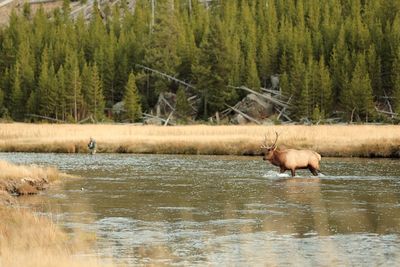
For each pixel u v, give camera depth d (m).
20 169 117.31
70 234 71.62
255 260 59.03
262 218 82.62
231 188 114.69
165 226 77.25
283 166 134.00
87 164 170.38
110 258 58.81
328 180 125.69
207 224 78.62
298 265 56.97
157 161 180.00
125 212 88.31
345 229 74.56
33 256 55.09
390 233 72.12
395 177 130.25
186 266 56.75
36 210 89.62
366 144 190.50
